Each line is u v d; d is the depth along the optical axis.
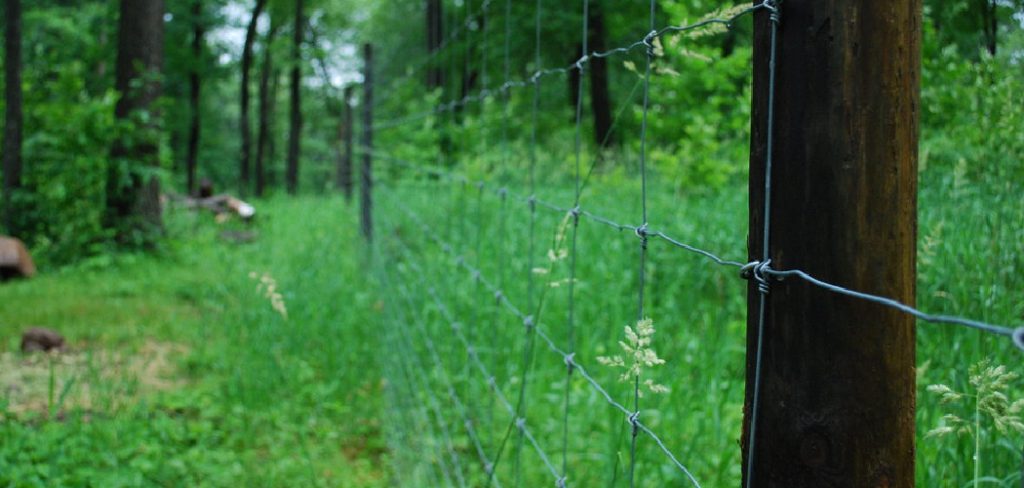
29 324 6.68
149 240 10.60
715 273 4.33
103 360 5.59
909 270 0.84
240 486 3.61
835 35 0.83
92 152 10.48
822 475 0.87
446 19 15.38
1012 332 0.62
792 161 0.88
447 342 4.68
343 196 16.89
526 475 3.22
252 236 13.33
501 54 12.46
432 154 8.89
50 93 11.23
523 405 3.79
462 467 3.40
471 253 5.61
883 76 0.82
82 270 9.56
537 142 8.27
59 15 19.73
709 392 3.35
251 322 6.30
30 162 10.60
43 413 4.45
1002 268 1.92
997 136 1.98
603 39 10.66
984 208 2.04
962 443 1.75
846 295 0.84
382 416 4.42
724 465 2.62
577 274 4.96
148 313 7.14
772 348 0.91
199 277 9.02
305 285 7.15
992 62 1.91
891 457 0.84
